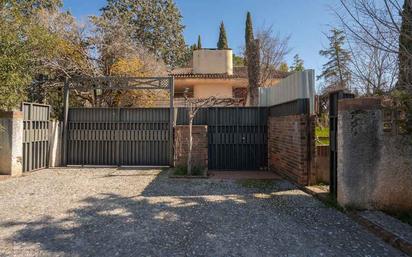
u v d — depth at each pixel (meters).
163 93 15.16
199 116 10.60
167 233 4.12
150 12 27.50
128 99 14.88
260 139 10.45
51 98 14.42
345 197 5.08
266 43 22.83
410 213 4.78
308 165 7.06
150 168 10.45
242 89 21.44
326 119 9.91
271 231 4.20
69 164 11.06
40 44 9.80
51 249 3.55
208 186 7.34
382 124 5.02
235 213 5.07
